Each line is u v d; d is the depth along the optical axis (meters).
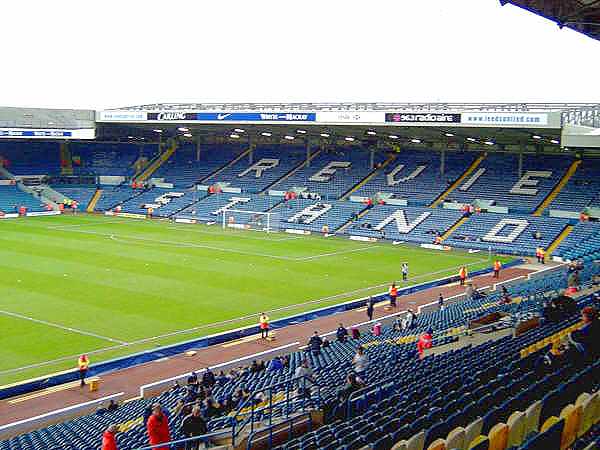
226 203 87.94
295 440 14.09
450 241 70.06
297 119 70.06
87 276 50.44
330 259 61.12
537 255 62.47
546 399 12.31
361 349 23.19
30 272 51.25
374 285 51.19
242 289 48.12
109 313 40.75
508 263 60.88
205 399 22.17
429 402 15.09
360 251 66.12
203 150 104.50
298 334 38.16
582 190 73.75
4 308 41.00
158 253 61.16
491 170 82.06
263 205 85.81
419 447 11.35
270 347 35.62
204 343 35.41
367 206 80.94
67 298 43.81
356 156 93.25
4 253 58.97
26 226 77.06
